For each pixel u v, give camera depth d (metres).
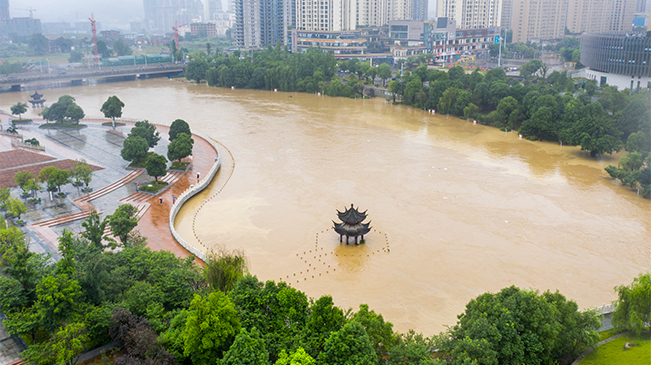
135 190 143.50
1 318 76.56
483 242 114.31
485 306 70.94
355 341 59.91
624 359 69.94
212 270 80.31
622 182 148.88
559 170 164.00
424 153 182.50
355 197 140.38
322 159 175.38
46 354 63.31
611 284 97.19
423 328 83.38
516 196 141.38
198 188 144.00
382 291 94.69
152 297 74.50
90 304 72.62
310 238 115.62
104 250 104.44
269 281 75.12
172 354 62.47
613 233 118.50
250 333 63.16
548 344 66.62
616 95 199.50
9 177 145.00
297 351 60.25
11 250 86.94
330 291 94.38
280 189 146.75
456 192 144.38
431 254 108.81
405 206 134.38
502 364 64.81
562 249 111.06
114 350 68.50
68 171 137.38
